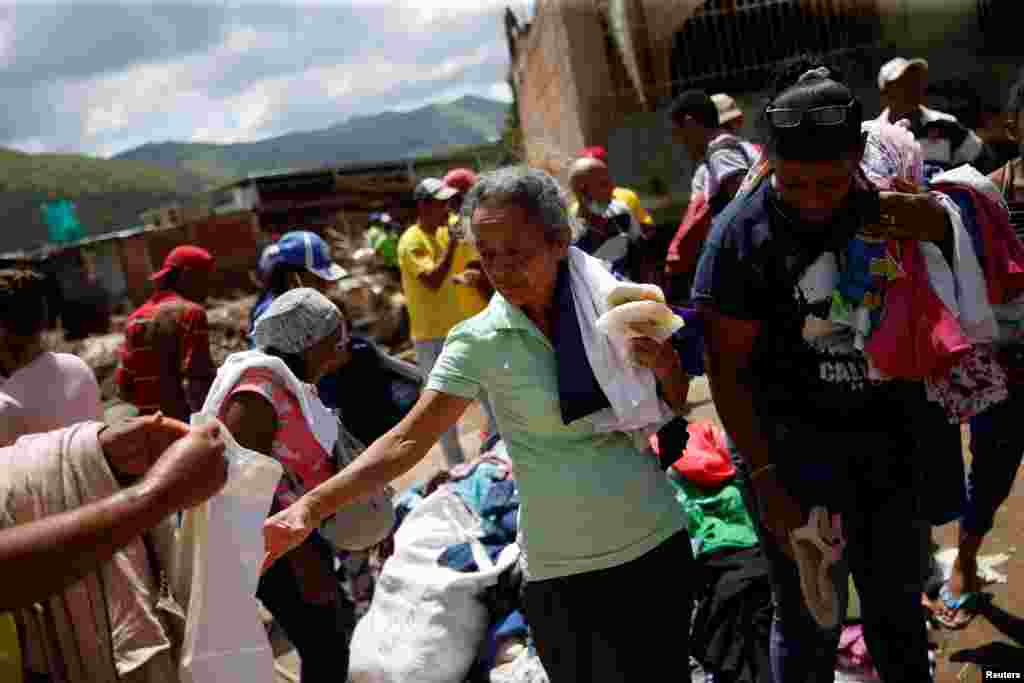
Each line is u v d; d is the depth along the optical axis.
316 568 2.92
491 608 3.40
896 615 2.46
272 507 2.72
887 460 2.39
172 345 5.11
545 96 12.56
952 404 2.40
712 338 2.28
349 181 27.70
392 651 3.32
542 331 2.29
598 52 10.11
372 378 3.51
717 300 2.23
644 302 2.11
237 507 1.72
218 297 22.50
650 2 9.88
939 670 3.10
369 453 2.29
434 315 5.85
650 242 6.35
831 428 2.36
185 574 1.74
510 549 3.49
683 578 2.34
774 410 2.38
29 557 1.25
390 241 15.48
